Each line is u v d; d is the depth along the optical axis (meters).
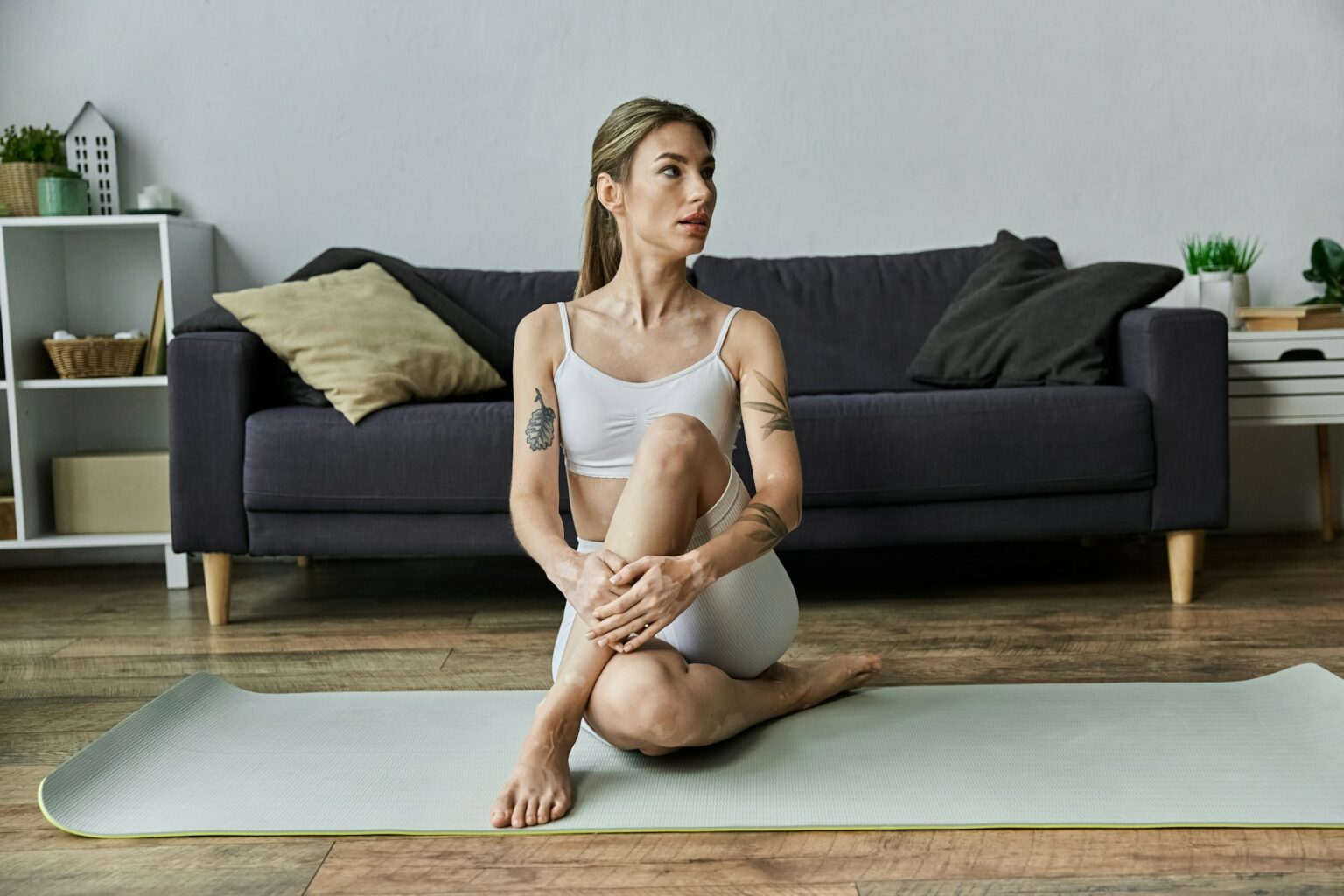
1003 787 1.57
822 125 3.64
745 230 3.66
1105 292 2.99
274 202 3.62
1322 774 1.58
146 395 3.64
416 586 3.22
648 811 1.51
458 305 3.35
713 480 1.62
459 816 1.51
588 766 1.68
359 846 1.45
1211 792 1.53
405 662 2.37
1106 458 2.73
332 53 3.59
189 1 3.56
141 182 3.59
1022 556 3.43
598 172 1.73
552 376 1.75
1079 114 3.63
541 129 3.63
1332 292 3.50
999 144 3.64
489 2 3.59
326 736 1.84
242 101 3.59
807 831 1.45
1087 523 2.77
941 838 1.43
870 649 2.39
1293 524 3.72
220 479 2.75
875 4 3.61
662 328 1.75
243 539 2.76
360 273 3.17
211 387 2.75
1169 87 3.62
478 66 3.61
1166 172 3.64
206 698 2.05
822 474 2.71
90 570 3.57
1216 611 2.65
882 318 3.38
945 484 2.72
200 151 3.60
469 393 3.04
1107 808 1.49
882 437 2.71
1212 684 2.02
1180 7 3.60
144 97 3.58
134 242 3.59
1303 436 3.70
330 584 3.29
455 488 2.71
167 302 3.32
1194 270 3.49
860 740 1.76
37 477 3.38
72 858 1.42
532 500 1.68
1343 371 3.10
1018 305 3.14
